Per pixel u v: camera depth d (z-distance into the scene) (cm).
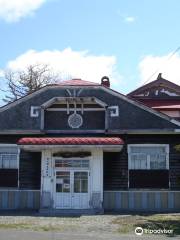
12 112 2686
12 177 2619
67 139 2448
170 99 3331
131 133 2625
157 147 2625
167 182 2584
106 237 1596
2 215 2314
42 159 2559
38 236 1593
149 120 2636
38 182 2606
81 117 2664
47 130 2652
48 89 2708
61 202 2528
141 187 2583
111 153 2622
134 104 2662
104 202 2570
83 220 2095
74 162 2556
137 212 2484
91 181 2530
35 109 2683
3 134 2656
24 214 2369
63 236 1602
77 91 2695
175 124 2622
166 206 2556
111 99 2678
